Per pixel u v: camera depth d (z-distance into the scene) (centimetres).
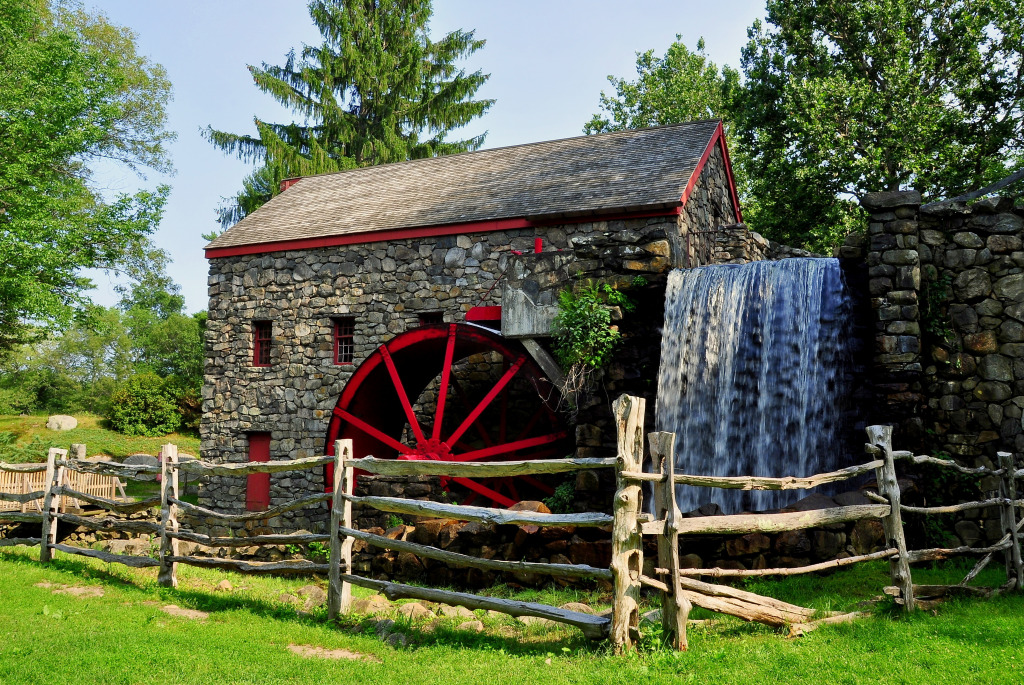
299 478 1573
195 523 1675
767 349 986
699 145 1501
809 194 2186
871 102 1975
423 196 1670
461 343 1225
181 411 3120
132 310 5178
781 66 2298
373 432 1330
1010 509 640
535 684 401
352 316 1570
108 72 2089
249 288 1684
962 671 403
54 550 866
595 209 1323
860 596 605
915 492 770
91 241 2102
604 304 1019
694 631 489
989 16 1970
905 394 809
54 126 1928
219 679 422
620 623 450
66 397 3988
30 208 1878
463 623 545
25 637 491
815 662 424
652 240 1011
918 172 1942
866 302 932
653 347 1042
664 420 1011
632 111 3058
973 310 847
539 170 1619
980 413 830
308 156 2855
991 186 1137
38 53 1911
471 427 1493
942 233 866
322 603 653
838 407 924
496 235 1439
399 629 539
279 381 1627
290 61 2930
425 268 1502
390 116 2858
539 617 521
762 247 1592
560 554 779
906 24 2038
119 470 779
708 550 702
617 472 462
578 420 1011
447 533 848
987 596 591
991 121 2078
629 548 455
